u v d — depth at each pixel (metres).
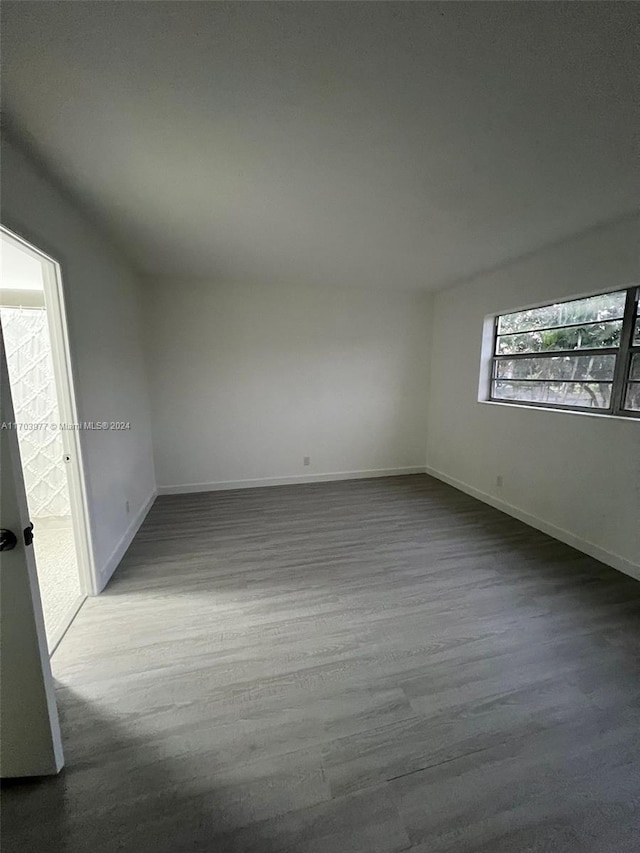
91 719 1.44
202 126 1.50
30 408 3.13
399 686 1.61
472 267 3.54
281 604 2.19
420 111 1.42
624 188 2.01
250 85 1.28
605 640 1.90
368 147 1.66
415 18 1.04
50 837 1.08
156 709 1.49
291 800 1.17
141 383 3.68
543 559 2.71
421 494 4.18
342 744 1.35
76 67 1.18
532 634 1.94
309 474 4.65
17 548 1.11
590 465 2.74
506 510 3.61
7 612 1.13
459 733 1.40
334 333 4.47
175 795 1.18
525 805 1.16
